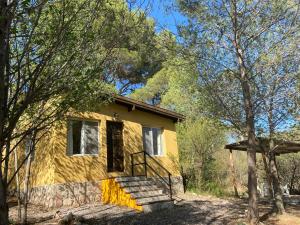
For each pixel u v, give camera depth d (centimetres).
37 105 599
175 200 1412
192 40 1007
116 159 1430
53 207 1142
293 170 2528
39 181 1219
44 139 1223
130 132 1491
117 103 1441
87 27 523
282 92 1105
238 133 1236
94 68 549
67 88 530
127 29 566
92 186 1279
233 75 1095
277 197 1216
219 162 2427
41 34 492
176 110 1875
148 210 1153
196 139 1948
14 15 419
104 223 969
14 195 1299
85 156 1280
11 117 447
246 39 1020
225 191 2027
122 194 1217
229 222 1006
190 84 1128
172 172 1669
